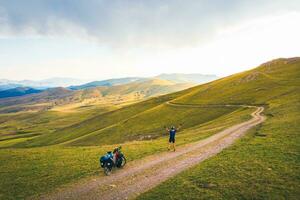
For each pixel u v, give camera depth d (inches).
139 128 5354.3
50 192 1109.7
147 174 1234.6
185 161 1402.6
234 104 5324.8
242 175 1048.2
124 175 1249.4
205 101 6294.3
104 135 5506.9
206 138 2105.1
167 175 1186.6
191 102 6530.5
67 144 5575.8
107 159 1286.9
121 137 5128.0
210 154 1501.0
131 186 1096.2
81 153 1897.1
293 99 3882.9
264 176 1010.1
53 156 1824.6
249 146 1528.1
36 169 1480.1
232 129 2429.9
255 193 884.0
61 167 1483.8
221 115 4859.7
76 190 1107.9
